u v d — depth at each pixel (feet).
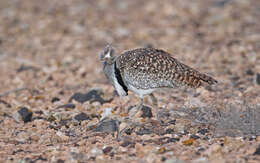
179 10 186.60
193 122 70.64
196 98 84.89
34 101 94.32
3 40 165.78
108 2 209.97
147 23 175.32
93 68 124.06
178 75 67.41
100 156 57.31
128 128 69.97
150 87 68.74
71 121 76.64
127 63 68.90
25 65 129.49
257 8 181.16
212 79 69.72
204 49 133.49
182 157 55.52
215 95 87.30
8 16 194.59
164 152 58.34
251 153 56.80
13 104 92.58
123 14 191.11
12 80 115.03
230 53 124.26
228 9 181.27
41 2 216.54
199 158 54.65
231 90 91.61
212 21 168.55
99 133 68.95
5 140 69.31
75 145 64.13
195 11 183.93
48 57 142.10
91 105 85.81
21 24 183.93
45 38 165.17
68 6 207.21
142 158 56.65
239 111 67.56
